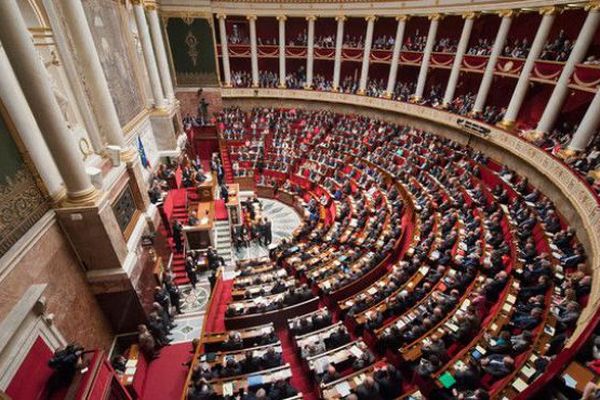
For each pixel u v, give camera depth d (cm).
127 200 1175
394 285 1070
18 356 660
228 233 1741
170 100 2117
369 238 1413
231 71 3102
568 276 951
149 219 1295
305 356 862
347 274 1173
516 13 1755
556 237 1117
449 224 1366
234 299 1143
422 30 2612
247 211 1939
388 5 2334
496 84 2170
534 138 1591
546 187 1422
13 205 745
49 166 861
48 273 816
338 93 2777
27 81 733
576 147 1388
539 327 798
